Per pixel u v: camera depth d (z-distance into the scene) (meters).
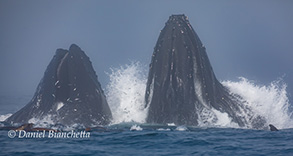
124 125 93.50
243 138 81.88
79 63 94.81
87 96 93.12
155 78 95.25
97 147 72.88
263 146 75.38
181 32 95.56
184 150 71.75
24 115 93.00
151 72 96.94
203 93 94.19
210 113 93.19
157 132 84.56
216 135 84.00
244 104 98.75
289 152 71.19
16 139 77.94
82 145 74.06
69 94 92.25
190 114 92.50
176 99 93.06
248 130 90.44
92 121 91.44
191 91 93.62
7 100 192.62
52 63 95.12
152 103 95.12
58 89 91.62
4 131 84.81
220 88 98.38
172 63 94.12
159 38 97.88
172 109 92.88
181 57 94.25
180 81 93.50
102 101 95.38
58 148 71.62
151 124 93.94
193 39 96.25
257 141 79.50
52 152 69.06
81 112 91.25
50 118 90.12
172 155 68.31
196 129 89.62
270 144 77.06
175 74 93.69
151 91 96.38
